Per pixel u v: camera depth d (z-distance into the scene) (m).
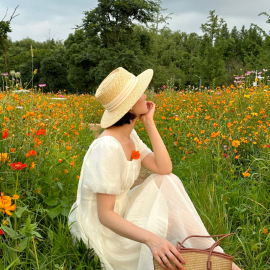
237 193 2.43
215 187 2.57
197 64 39.47
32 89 5.00
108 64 33.19
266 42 16.47
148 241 1.36
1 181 1.92
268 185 2.65
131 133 1.84
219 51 37.09
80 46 41.25
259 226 2.06
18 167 1.45
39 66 49.38
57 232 1.85
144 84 1.63
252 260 1.78
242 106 4.82
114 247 1.61
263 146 3.22
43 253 1.64
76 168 2.72
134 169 1.68
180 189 1.71
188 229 1.55
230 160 3.09
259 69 15.46
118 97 1.56
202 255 1.27
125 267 1.59
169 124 4.55
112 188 1.48
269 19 13.13
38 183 2.17
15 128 2.64
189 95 7.71
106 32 35.84
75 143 3.47
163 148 1.72
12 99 3.36
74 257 1.61
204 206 2.28
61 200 2.06
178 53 61.25
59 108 4.82
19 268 1.45
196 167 3.04
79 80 41.88
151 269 1.44
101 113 7.20
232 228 2.20
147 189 1.69
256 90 6.16
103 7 34.88
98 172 1.49
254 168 3.02
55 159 2.51
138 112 1.66
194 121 4.56
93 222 1.63
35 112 3.33
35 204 1.94
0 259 1.42
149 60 38.06
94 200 1.62
